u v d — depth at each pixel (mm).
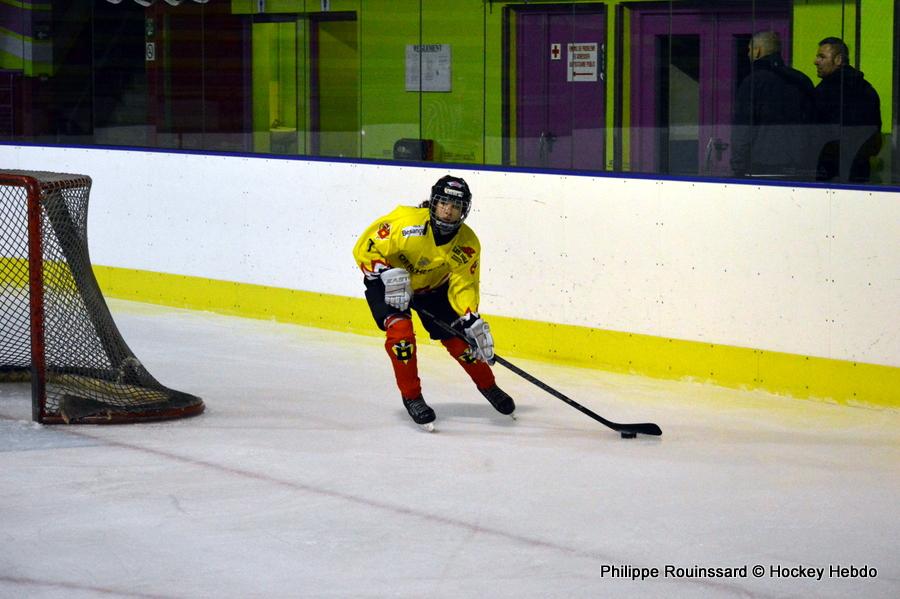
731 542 6055
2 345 9758
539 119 11125
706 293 9469
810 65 9422
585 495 6785
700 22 10039
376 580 5496
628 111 10547
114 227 13430
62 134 14289
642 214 9766
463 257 7887
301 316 12031
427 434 8086
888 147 9109
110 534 6082
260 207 12227
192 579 5496
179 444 7781
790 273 9047
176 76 13320
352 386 9523
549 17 10969
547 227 10336
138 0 13430
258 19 12711
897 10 8977
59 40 14234
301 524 6250
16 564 5672
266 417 8523
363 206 11484
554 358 10383
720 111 9961
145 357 10523
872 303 8688
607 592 5383
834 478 7160
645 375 9852
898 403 8625
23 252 12164
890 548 5988
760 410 8789
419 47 11773
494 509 6523
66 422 8195
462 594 5344
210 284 12695
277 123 12750
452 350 8328
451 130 11680
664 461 7488
